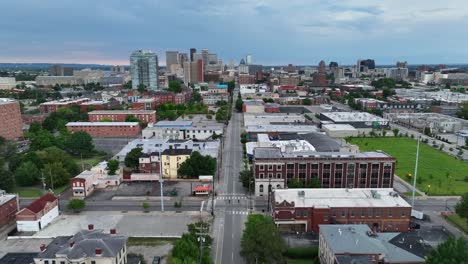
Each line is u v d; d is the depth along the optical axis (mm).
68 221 109062
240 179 138500
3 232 103688
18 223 102625
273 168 127125
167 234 98750
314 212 97562
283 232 98000
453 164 168250
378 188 117875
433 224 104312
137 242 94000
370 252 74500
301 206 98562
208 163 146875
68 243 76188
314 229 98250
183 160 148125
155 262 82188
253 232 81312
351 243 77625
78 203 113500
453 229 101250
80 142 181875
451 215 110875
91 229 83750
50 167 139625
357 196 105750
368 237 80750
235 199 125062
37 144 179625
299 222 98688
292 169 127688
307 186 123562
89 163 170125
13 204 112875
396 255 75625
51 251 74312
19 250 91375
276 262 79625
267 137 196875
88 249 72438
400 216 98625
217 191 132750
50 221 108875
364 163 128000
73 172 152000
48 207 108062
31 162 145625
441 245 69938
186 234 83938
